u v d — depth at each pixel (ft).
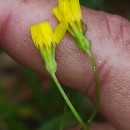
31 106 0.50
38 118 0.50
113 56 0.33
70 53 0.33
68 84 0.35
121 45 0.33
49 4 0.33
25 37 0.33
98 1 0.47
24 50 0.34
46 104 0.48
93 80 0.34
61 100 0.48
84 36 0.30
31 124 0.51
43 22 0.30
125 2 0.51
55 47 0.30
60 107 0.48
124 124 0.35
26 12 0.33
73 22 0.30
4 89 0.56
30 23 0.33
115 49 0.33
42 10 0.33
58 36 0.30
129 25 0.34
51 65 0.30
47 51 0.30
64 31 0.30
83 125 0.31
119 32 0.33
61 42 0.33
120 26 0.34
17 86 0.56
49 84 0.50
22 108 0.47
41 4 0.33
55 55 0.33
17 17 0.33
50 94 0.48
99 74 0.33
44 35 0.30
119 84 0.33
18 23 0.33
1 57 0.58
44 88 0.53
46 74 0.35
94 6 0.46
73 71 0.33
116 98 0.34
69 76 0.34
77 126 0.40
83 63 0.33
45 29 0.30
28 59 0.34
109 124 0.40
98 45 0.33
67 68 0.33
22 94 0.55
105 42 0.33
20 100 0.55
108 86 0.34
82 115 0.47
